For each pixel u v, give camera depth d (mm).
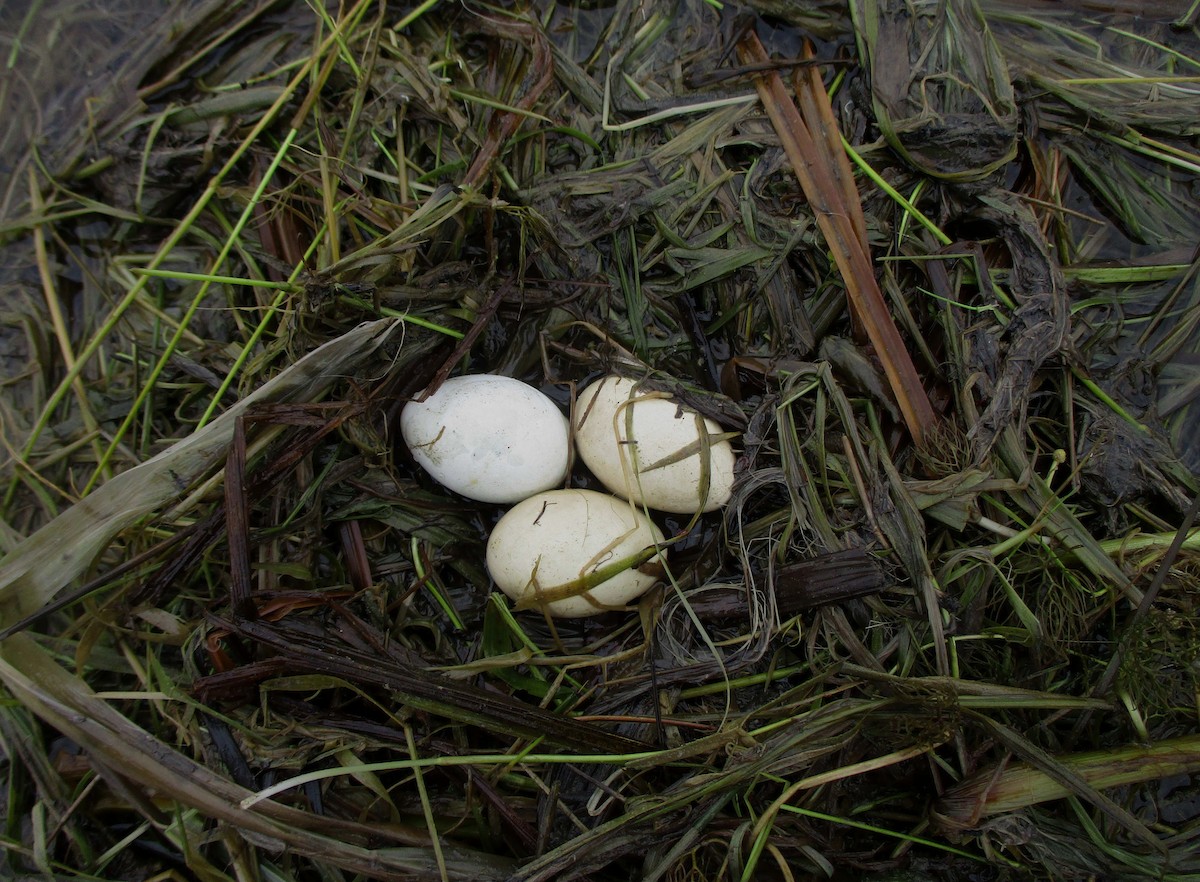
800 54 360
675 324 356
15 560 315
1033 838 325
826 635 337
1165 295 356
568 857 313
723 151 356
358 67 347
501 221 353
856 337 349
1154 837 315
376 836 321
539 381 357
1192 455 355
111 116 354
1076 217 362
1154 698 327
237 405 322
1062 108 359
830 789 335
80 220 356
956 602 339
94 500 318
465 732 335
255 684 324
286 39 363
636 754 320
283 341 333
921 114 344
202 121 354
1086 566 336
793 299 351
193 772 311
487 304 342
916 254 349
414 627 350
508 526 329
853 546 339
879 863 334
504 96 356
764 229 350
